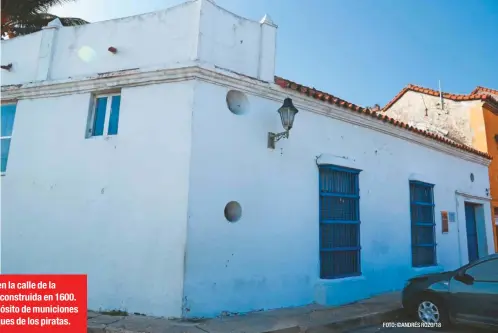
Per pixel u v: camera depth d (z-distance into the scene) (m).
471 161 13.25
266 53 7.22
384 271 8.91
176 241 5.90
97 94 7.19
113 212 6.44
